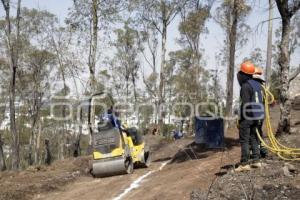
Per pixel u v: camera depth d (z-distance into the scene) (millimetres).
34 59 41438
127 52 50562
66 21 26844
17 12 25422
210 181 9117
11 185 12289
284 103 11469
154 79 49219
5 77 42469
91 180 12773
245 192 7148
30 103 46594
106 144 12836
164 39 38031
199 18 37562
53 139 51750
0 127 47500
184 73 47000
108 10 25438
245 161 8680
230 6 20500
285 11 11070
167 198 8836
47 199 11156
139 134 14094
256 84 8656
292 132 11570
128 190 10578
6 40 26656
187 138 24625
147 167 14000
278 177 8109
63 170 13961
